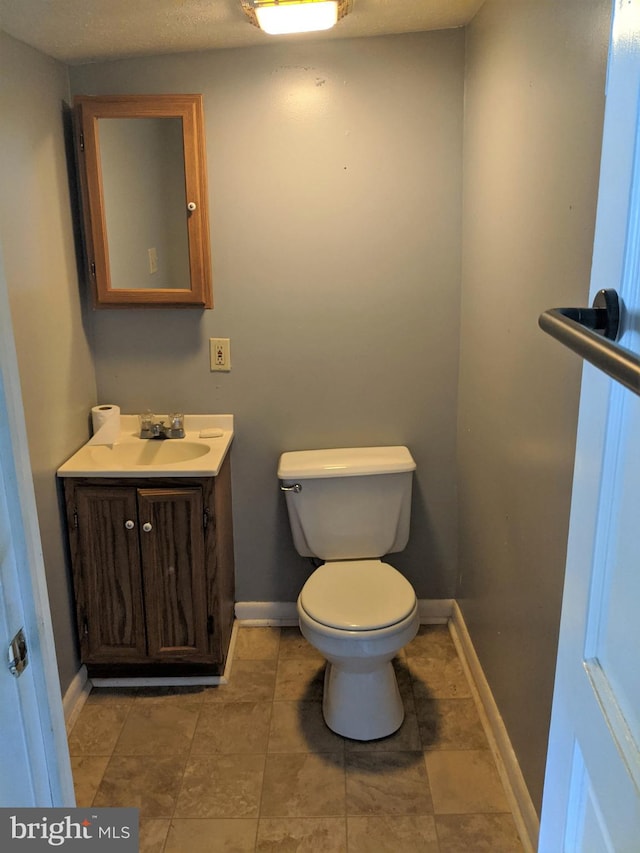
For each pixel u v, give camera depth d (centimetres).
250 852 176
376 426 257
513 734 190
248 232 239
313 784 197
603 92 119
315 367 251
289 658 255
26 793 97
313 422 256
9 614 91
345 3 179
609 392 75
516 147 174
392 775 200
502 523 197
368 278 243
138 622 233
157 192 227
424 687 237
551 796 96
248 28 200
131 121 222
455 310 245
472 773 200
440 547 268
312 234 239
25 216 194
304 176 235
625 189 70
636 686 69
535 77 158
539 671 165
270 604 275
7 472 89
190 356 250
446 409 255
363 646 199
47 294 210
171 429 249
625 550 72
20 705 94
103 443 242
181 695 236
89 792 195
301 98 229
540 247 156
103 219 229
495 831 181
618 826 71
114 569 228
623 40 71
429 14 205
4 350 86
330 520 245
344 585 221
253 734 217
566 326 73
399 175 235
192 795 194
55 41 195
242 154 233
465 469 246
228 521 256
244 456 260
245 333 248
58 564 218
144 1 169
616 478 74
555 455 149
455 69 226
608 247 75
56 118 217
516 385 179
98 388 253
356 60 226
